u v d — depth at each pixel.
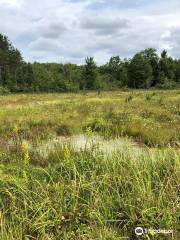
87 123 13.50
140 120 14.45
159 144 9.84
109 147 8.73
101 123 13.34
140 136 11.14
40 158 8.03
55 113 18.69
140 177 5.60
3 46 82.06
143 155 6.89
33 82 78.50
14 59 82.38
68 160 6.50
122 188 5.55
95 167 6.34
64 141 10.64
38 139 10.55
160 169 6.11
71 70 85.19
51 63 98.56
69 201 5.25
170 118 15.30
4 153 8.32
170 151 6.87
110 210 5.12
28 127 13.35
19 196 5.45
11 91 74.12
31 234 4.73
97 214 4.96
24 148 7.31
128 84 93.94
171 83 92.00
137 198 5.12
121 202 5.22
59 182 5.75
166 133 11.23
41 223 4.73
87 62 77.00
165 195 5.25
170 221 4.75
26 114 18.42
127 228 4.89
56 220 4.84
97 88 76.75
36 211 4.94
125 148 7.43
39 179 6.10
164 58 100.50
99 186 5.53
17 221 4.87
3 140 10.34
